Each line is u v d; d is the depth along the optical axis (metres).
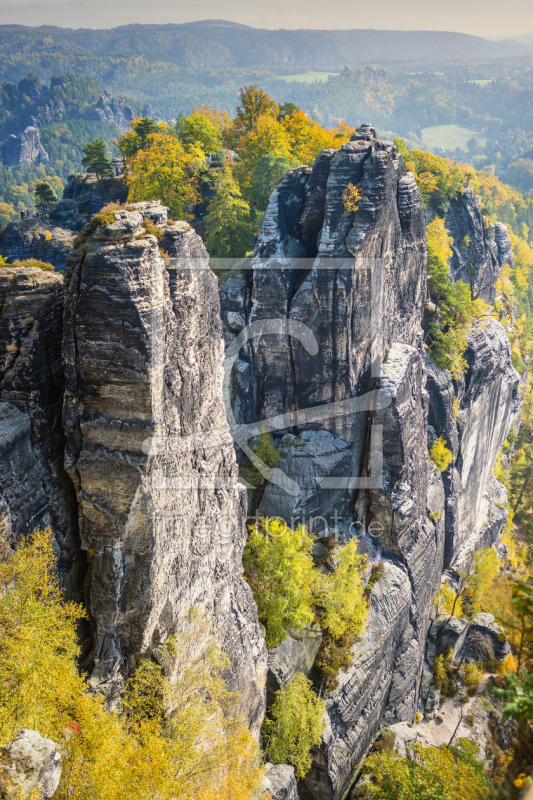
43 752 19.67
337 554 56.84
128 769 24.66
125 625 30.12
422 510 67.44
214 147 99.19
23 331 28.06
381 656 55.06
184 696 31.78
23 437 27.83
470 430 87.06
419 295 70.94
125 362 26.75
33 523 28.25
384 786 41.34
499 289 134.00
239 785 30.67
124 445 27.97
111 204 29.66
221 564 36.88
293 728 43.94
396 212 61.66
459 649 69.75
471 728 62.38
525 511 113.69
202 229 83.50
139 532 28.78
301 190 59.69
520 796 17.97
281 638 46.25
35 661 23.02
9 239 107.69
